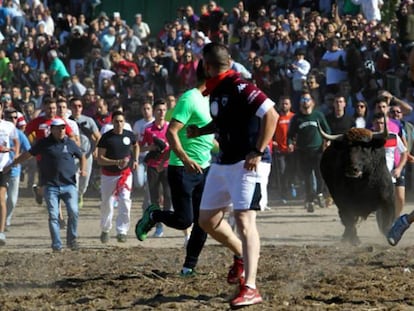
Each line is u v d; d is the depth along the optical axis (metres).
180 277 13.79
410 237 18.84
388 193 17.38
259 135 11.27
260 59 29.66
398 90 27.55
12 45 36.97
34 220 23.09
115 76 31.84
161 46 34.59
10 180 20.72
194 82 30.72
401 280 13.17
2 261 15.88
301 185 27.34
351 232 17.55
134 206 25.67
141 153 22.75
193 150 13.92
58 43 36.31
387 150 18.22
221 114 11.45
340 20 32.62
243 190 11.30
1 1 38.50
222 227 12.18
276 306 11.53
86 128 23.69
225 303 11.87
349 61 27.92
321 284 12.95
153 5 40.75
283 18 32.84
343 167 17.16
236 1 38.88
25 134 22.44
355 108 25.91
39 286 13.47
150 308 11.71
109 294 12.68
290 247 17.02
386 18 32.50
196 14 40.00
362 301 11.79
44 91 31.69
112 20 37.41
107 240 19.05
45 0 41.56
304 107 24.16
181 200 13.79
